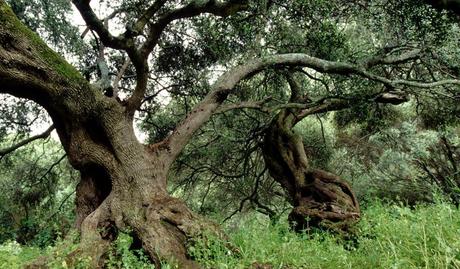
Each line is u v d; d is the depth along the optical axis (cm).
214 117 1465
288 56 995
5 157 1480
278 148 1207
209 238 605
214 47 1203
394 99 1211
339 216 905
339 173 1662
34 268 565
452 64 1074
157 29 753
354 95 1126
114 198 710
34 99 696
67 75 687
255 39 1141
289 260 544
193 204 1781
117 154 734
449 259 399
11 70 632
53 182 1568
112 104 746
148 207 682
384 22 1069
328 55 1140
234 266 530
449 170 1458
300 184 1120
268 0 1052
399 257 457
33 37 660
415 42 1105
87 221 691
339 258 532
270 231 727
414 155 1459
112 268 581
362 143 1777
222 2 769
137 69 767
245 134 1436
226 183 1698
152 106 1443
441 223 493
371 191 1370
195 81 1388
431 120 1495
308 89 1473
